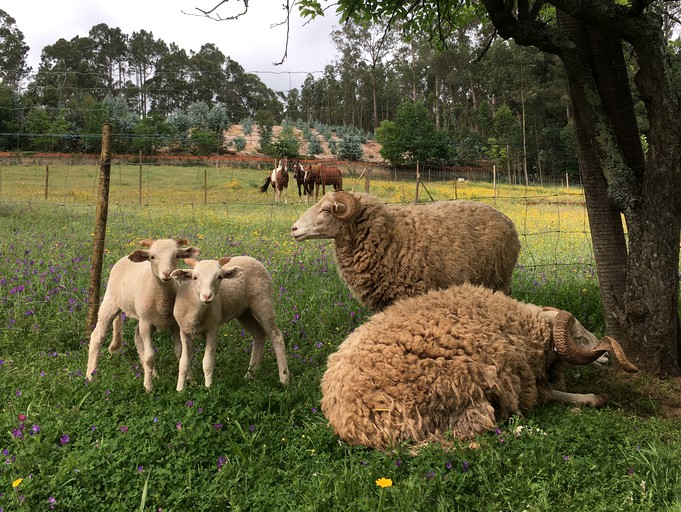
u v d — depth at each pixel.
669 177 5.12
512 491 3.18
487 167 64.12
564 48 5.40
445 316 4.47
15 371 4.94
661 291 5.25
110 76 110.69
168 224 14.05
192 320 4.61
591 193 5.84
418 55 85.38
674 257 5.29
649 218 5.25
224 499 3.12
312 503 3.04
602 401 4.80
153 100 108.75
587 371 5.66
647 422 4.34
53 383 4.63
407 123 62.28
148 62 129.00
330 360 4.43
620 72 5.62
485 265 6.23
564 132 62.34
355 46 83.00
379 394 3.93
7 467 3.28
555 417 4.31
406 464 3.55
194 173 38.59
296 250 10.23
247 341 6.12
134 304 4.93
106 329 5.14
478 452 3.62
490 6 5.38
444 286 5.92
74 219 14.28
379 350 4.18
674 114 5.02
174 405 4.20
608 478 3.41
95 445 3.54
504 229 6.43
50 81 91.06
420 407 3.97
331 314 6.77
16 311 6.24
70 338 6.00
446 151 62.59
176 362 5.59
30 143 52.16
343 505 3.07
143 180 32.56
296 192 30.88
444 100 96.12
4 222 12.60
